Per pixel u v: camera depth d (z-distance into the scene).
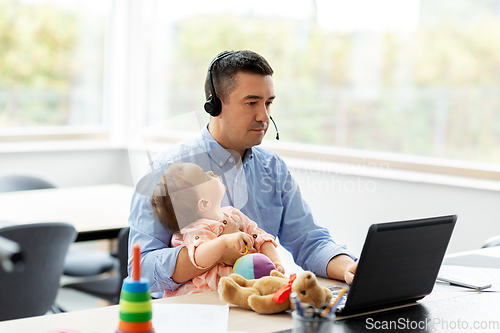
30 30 3.96
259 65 1.52
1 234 1.88
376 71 3.32
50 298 2.15
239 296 1.17
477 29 2.91
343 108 3.47
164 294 1.42
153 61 4.33
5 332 1.02
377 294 1.15
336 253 1.49
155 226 1.42
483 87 2.92
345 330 1.06
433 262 1.22
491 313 1.18
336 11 3.44
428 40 3.10
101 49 4.39
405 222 1.12
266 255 1.43
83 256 2.67
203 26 4.01
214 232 1.36
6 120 3.93
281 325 1.09
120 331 0.95
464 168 2.96
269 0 3.68
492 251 1.81
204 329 1.05
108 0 4.38
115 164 4.36
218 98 1.54
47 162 3.97
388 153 3.31
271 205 1.67
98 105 4.43
